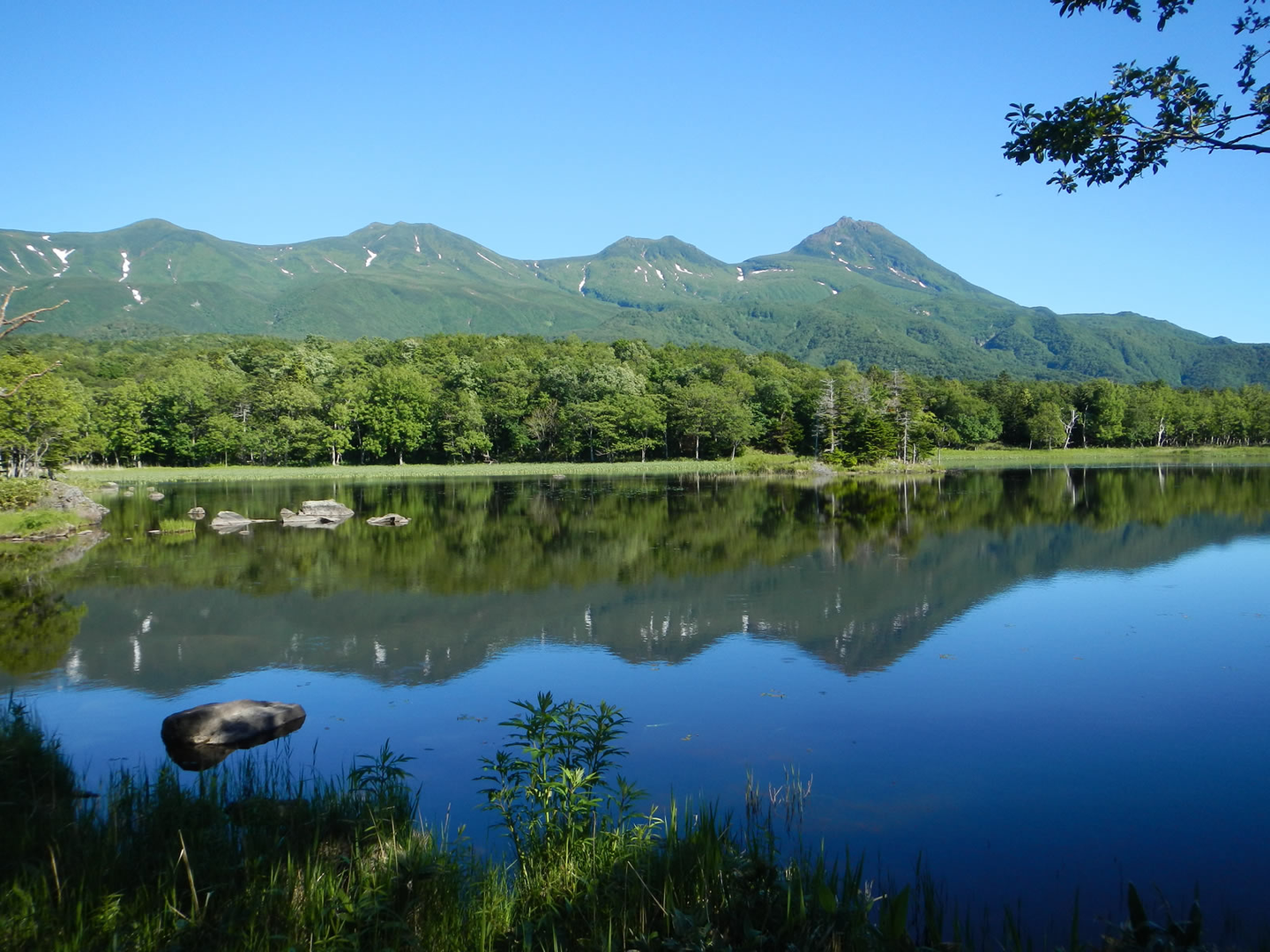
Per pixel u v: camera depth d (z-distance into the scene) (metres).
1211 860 8.45
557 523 39.56
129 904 6.34
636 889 6.51
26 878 6.52
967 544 30.75
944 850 8.63
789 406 109.06
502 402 104.56
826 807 9.66
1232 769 10.86
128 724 13.01
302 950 5.80
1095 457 110.25
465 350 136.50
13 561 29.05
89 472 84.88
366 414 98.19
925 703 13.58
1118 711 13.12
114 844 7.37
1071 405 131.88
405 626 19.34
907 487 60.16
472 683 15.02
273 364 112.12
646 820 8.82
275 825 7.96
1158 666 15.56
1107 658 16.17
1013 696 13.94
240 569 27.00
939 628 18.58
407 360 127.94
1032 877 8.09
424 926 6.23
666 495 56.31
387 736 12.30
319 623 19.64
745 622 19.33
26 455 56.47
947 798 9.93
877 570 25.59
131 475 80.38
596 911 6.32
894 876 8.03
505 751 11.58
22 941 5.67
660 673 15.46
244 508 49.31
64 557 29.75
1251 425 126.19
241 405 97.31
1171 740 11.88
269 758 11.34
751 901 6.27
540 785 7.82
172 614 20.72
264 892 6.41
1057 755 11.36
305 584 24.38
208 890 6.38
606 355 133.00
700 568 26.34
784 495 55.34
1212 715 12.93
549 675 15.45
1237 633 17.94
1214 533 32.44
